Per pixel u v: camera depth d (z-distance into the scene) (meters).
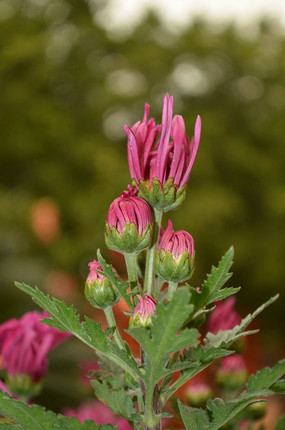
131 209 0.55
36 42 11.90
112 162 12.45
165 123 0.55
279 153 13.88
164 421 0.75
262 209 13.42
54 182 12.29
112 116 13.87
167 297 0.57
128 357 0.49
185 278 0.54
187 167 0.56
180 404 0.51
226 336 0.57
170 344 0.45
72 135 12.67
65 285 4.45
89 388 1.12
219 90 14.67
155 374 0.48
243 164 13.36
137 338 0.46
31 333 0.82
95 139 13.12
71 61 13.78
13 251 4.61
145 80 14.14
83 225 11.78
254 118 14.49
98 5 14.32
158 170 0.56
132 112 13.90
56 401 2.48
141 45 14.41
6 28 12.53
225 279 0.51
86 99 13.91
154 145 0.58
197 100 14.62
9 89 12.22
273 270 12.16
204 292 0.51
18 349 0.82
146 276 0.56
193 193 12.67
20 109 12.32
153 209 0.57
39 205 6.07
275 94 14.62
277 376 0.50
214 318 0.79
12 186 12.47
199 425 0.51
